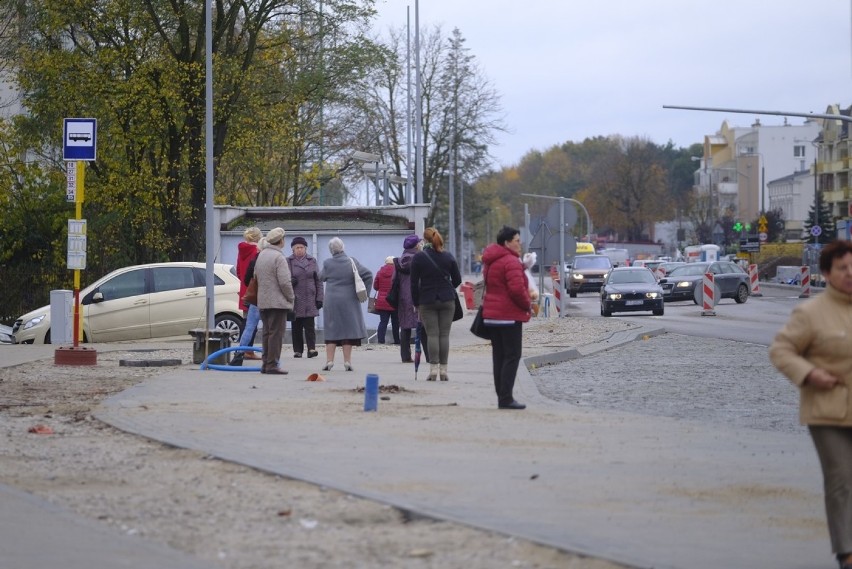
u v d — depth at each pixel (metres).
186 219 72.94
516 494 14.84
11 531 12.70
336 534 12.70
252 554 11.84
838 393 11.99
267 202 88.75
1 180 74.12
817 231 129.75
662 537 12.80
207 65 44.34
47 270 76.38
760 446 19.67
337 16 74.19
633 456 18.08
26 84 71.56
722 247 182.00
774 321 68.69
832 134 190.38
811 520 13.88
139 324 48.00
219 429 20.31
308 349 39.41
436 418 22.23
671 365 39.47
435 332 30.94
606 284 79.44
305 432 20.03
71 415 22.67
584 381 33.78
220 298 48.69
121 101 68.31
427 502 14.22
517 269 24.19
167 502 14.34
